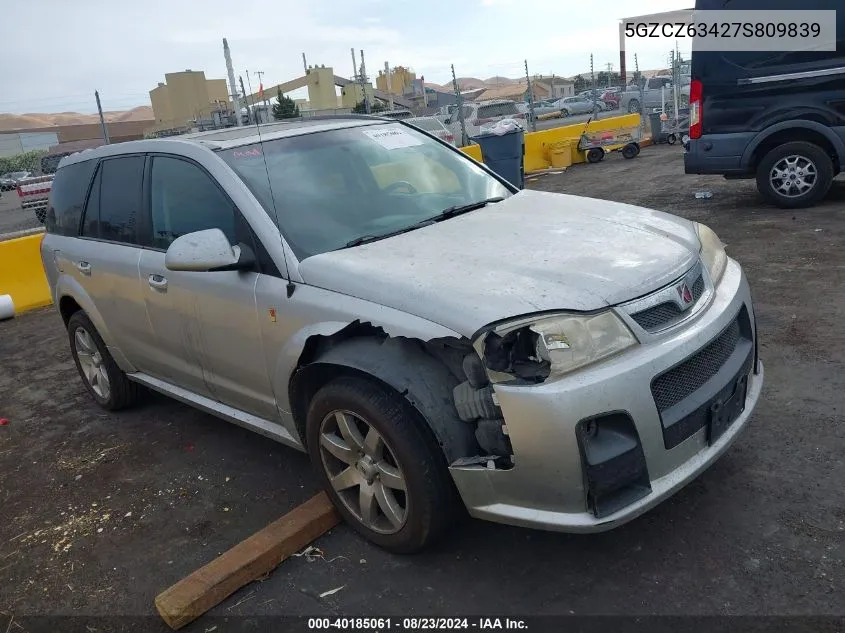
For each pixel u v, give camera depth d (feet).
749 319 10.33
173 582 10.12
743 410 9.89
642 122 64.03
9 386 19.67
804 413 12.26
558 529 8.25
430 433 8.90
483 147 39.50
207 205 11.82
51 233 16.42
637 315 8.64
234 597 9.62
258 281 10.71
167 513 11.93
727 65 26.05
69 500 12.84
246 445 14.07
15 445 15.58
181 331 12.48
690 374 8.90
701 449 9.04
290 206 11.28
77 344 16.78
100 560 10.87
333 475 10.40
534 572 9.32
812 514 9.71
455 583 9.31
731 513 9.95
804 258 20.79
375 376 8.98
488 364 8.21
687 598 8.54
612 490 8.20
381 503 9.71
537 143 54.60
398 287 9.16
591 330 8.29
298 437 11.10
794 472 10.68
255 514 11.55
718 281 10.32
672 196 33.81
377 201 12.09
